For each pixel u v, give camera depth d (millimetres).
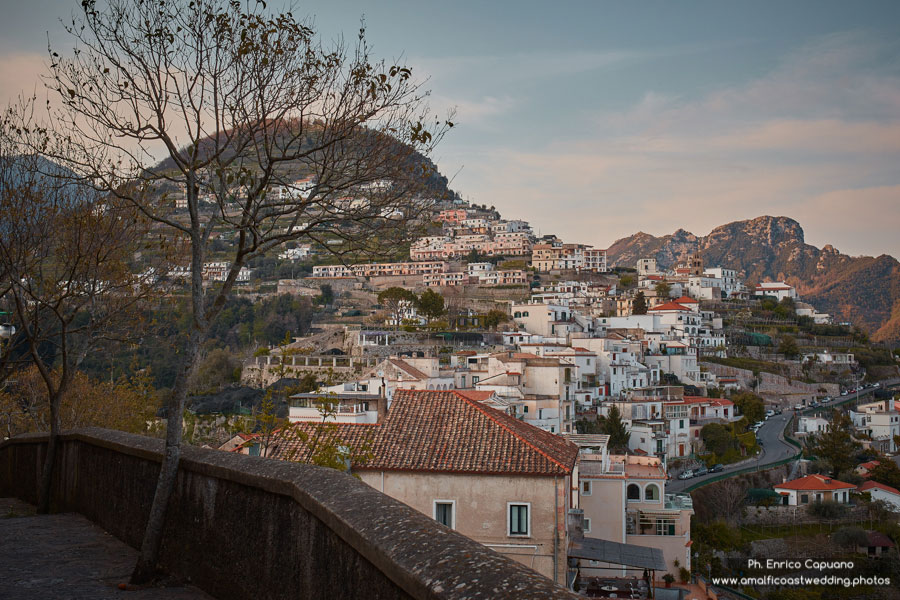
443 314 159500
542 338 133000
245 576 7465
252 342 144000
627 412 98250
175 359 76875
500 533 22984
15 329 20312
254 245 10461
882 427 122438
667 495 53562
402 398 27844
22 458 18391
